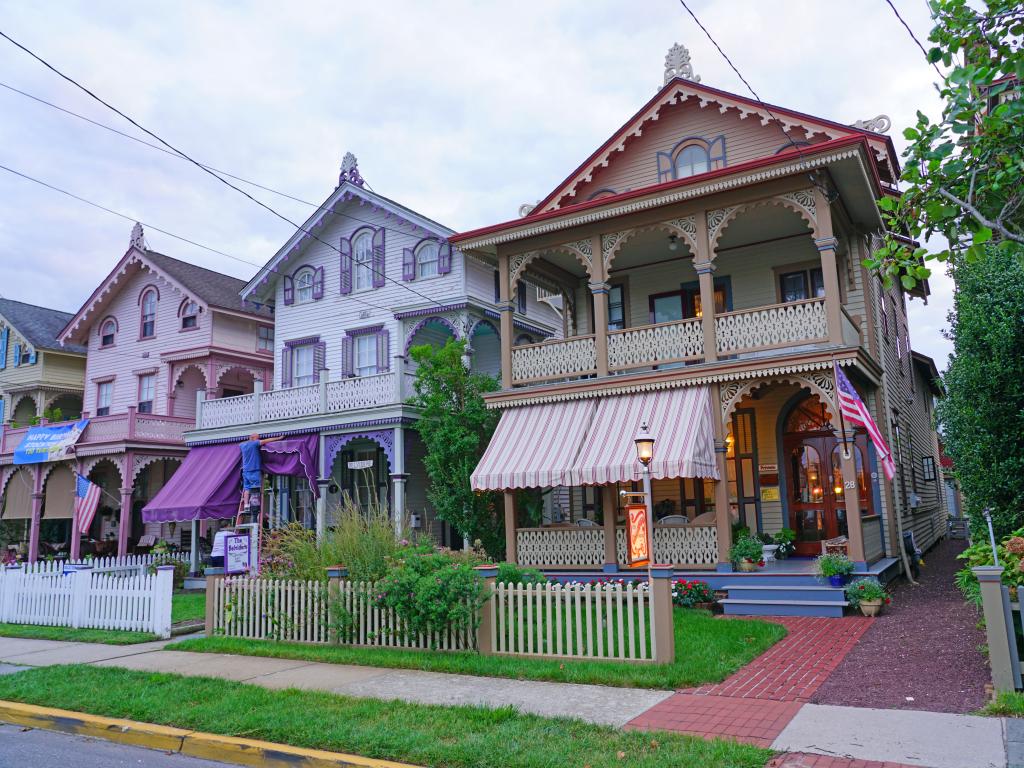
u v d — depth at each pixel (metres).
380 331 24.98
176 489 24.03
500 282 19.30
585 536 17.12
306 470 22.50
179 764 7.32
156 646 12.80
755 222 18.16
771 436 18.89
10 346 35.25
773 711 7.81
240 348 30.12
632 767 6.23
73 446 27.78
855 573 14.52
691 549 16.06
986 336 12.70
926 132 8.69
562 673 9.41
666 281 20.69
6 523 32.69
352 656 10.97
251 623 13.08
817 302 15.61
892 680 8.91
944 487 34.44
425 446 24.20
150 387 30.69
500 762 6.47
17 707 9.05
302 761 7.02
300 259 27.44
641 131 20.09
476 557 13.62
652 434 15.84
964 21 8.77
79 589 15.09
